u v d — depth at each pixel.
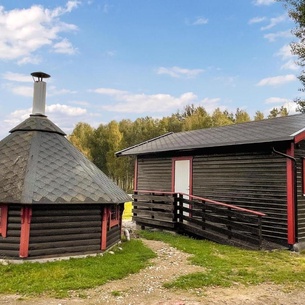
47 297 5.04
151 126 48.16
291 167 9.28
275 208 9.66
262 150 10.16
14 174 7.16
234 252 8.46
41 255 6.85
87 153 45.78
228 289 5.63
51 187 7.04
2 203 6.75
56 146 8.21
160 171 13.91
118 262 7.02
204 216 10.42
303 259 7.89
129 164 43.38
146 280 6.02
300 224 9.39
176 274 6.40
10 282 5.60
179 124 47.22
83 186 7.48
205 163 11.98
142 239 10.33
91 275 6.05
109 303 4.86
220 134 12.41
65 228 7.18
